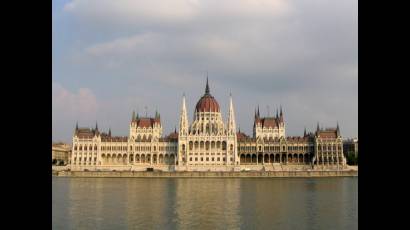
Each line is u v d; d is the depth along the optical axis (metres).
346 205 102.81
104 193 135.38
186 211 93.06
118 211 92.62
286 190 145.88
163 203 107.94
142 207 99.75
